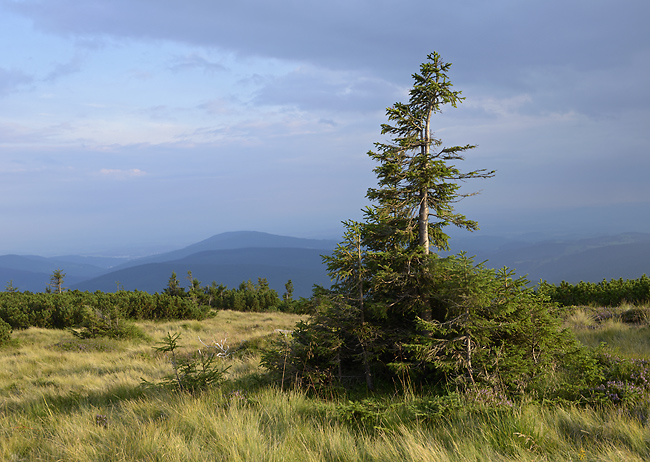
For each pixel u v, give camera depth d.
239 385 8.27
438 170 7.41
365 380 7.77
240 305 45.53
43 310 26.58
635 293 16.77
